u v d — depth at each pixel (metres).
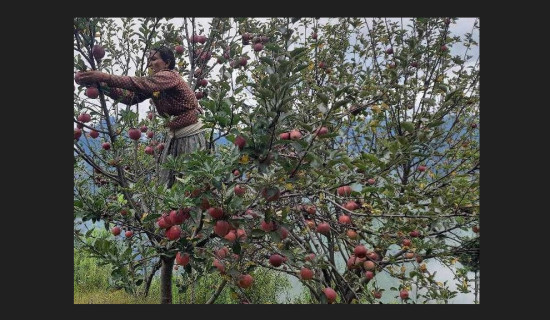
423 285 3.63
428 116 4.07
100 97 3.23
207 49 4.35
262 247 3.41
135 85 3.27
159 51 3.82
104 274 5.95
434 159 4.62
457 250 3.61
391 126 4.09
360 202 3.23
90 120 3.39
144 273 4.96
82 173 4.31
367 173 2.62
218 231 2.53
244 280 2.98
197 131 3.72
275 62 2.48
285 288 6.03
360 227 3.20
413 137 3.02
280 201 3.14
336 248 4.05
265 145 2.49
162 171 3.76
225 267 3.04
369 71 3.42
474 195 3.38
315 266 2.86
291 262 2.95
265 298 5.46
